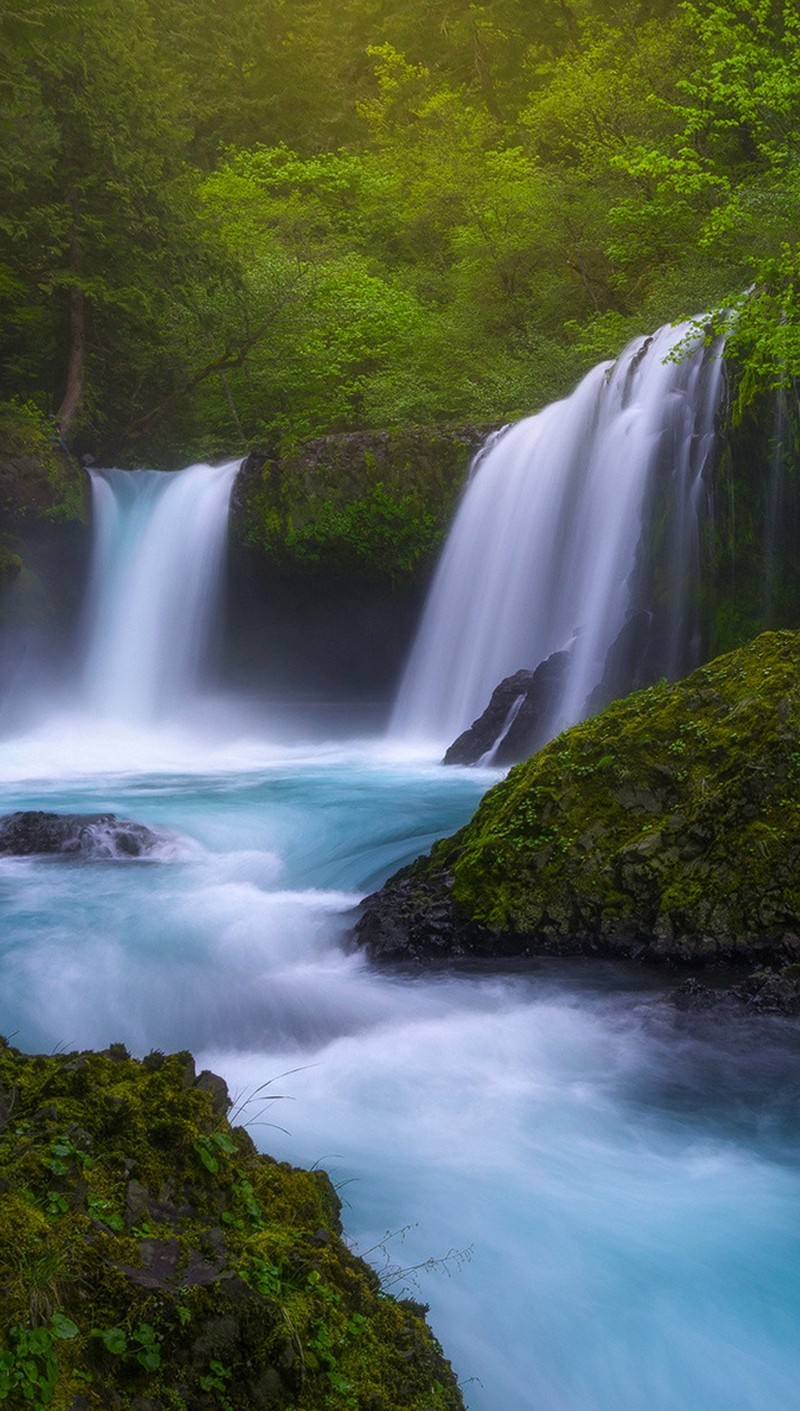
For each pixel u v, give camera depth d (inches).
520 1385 157.6
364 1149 218.5
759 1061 255.0
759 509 573.3
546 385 1052.5
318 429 1138.7
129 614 911.0
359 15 1873.8
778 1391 158.7
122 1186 142.8
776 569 567.8
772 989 280.1
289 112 1833.2
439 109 1444.4
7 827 455.5
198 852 450.9
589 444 722.8
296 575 875.4
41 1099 158.2
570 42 1612.9
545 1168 211.3
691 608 610.5
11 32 877.2
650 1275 177.3
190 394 1174.3
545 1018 278.5
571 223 1194.0
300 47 1819.6
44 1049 280.1
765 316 560.7
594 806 335.0
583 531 713.0
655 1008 279.6
